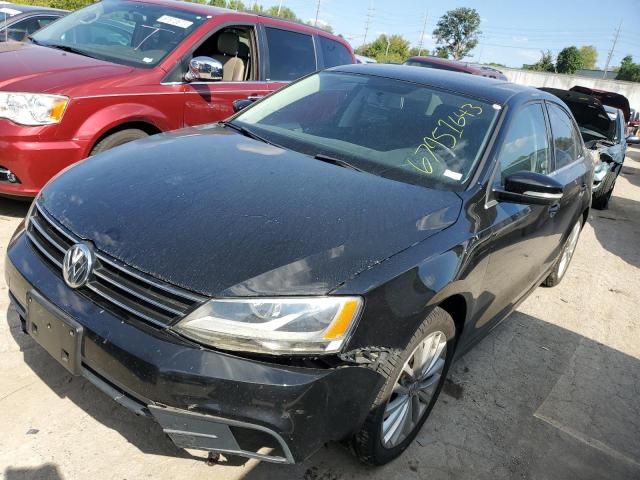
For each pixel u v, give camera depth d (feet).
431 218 8.04
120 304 6.45
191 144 9.53
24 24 26.17
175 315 6.18
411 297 7.03
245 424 6.07
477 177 9.22
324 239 6.91
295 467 7.89
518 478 8.78
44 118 12.71
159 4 17.63
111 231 6.88
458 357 9.58
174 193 7.55
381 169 9.27
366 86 11.47
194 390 6.03
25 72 13.50
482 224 8.68
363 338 6.55
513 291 11.18
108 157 8.88
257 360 6.12
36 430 7.72
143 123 14.84
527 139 11.14
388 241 7.24
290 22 19.92
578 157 14.73
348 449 7.88
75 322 6.53
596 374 12.42
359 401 6.72
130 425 8.09
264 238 6.76
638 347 14.20
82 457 7.43
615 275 19.30
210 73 15.39
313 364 6.27
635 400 11.68
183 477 7.41
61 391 8.48
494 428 9.84
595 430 10.39
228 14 17.58
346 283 6.49
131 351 6.16
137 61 15.48
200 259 6.43
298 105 11.46
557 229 12.88
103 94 13.67
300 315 6.20
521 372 11.87
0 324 9.77
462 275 7.89
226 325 6.09
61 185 8.09
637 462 9.71
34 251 7.48
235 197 7.56
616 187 37.76
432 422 9.59
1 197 15.35
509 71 129.18
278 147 9.87
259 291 6.19
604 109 29.04
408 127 10.23
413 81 11.44
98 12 18.01
